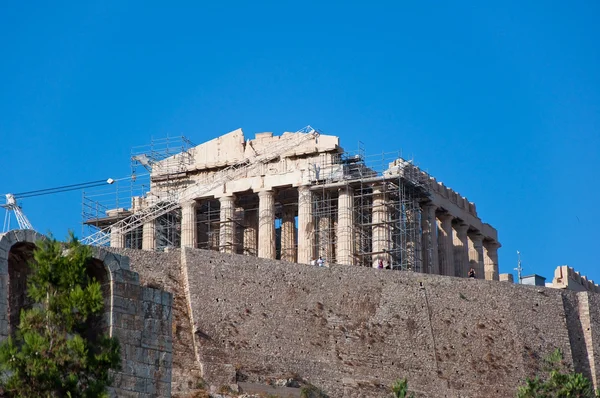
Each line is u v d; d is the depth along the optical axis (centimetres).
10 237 9056
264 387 12912
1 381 8512
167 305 9562
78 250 9000
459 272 17625
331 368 13350
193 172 17662
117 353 8744
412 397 12675
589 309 14538
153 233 17412
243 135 17575
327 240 16688
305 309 13538
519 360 13988
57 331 8719
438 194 17262
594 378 14262
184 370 12706
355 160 17112
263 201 16975
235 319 13212
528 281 18588
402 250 16362
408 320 13838
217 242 17488
